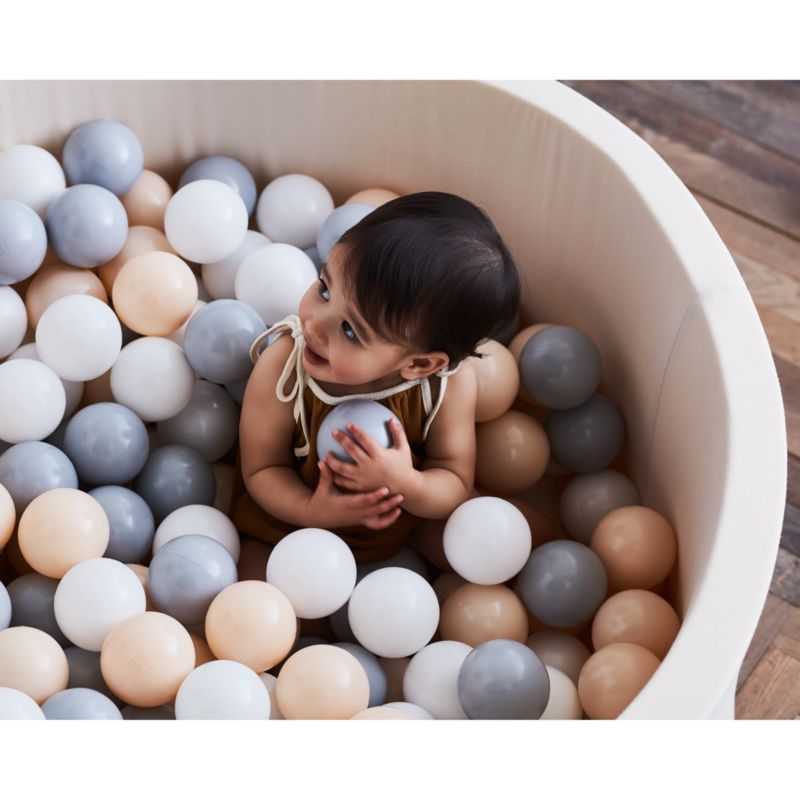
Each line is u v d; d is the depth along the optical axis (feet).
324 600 3.35
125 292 3.89
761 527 3.02
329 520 3.67
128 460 3.72
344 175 4.55
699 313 3.48
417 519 3.90
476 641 3.57
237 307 3.89
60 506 3.37
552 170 4.07
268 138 4.46
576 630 3.81
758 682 4.38
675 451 3.70
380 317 3.19
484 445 4.03
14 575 3.76
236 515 3.92
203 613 3.32
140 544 3.65
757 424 3.21
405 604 3.36
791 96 6.32
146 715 3.18
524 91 4.03
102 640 3.19
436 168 4.38
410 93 4.22
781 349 5.35
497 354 3.98
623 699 3.22
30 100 4.10
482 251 3.23
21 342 4.09
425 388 3.64
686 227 3.65
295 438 3.83
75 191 3.95
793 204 5.90
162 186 4.37
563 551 3.62
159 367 3.79
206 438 3.99
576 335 3.99
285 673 3.14
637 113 6.19
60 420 3.74
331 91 4.30
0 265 3.77
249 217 4.56
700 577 3.04
